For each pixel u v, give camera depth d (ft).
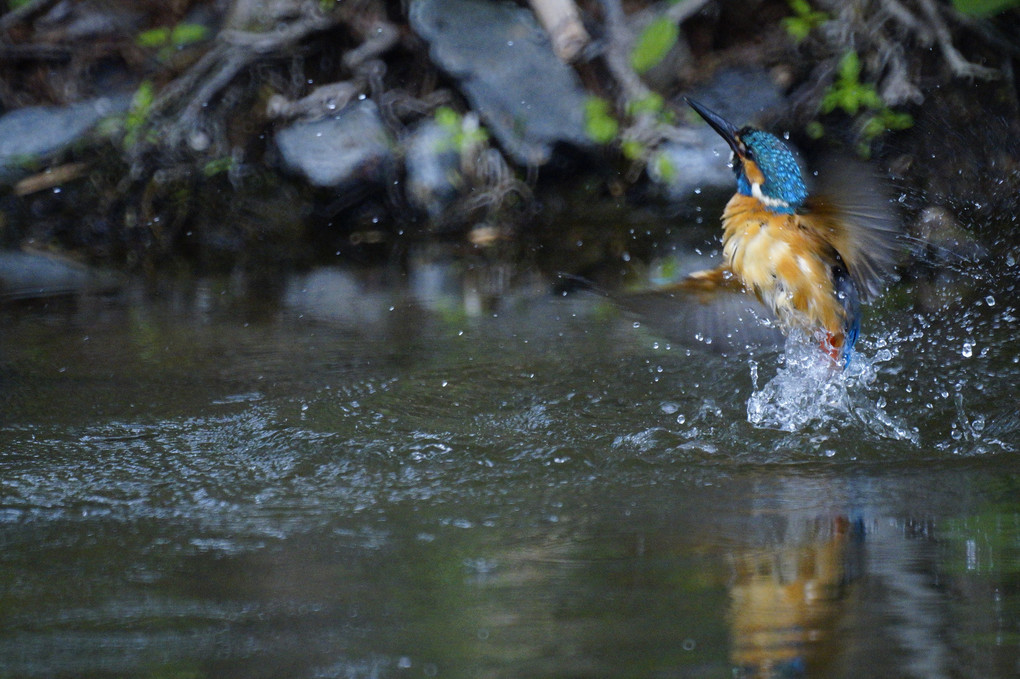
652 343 31.14
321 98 44.21
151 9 47.52
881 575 16.85
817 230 22.04
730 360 29.53
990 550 17.81
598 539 18.85
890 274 22.53
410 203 43.75
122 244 43.09
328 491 21.79
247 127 44.91
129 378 29.04
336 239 43.06
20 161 44.47
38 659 14.74
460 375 28.86
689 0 44.34
